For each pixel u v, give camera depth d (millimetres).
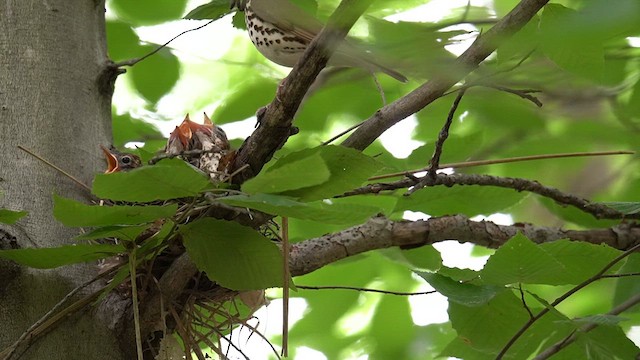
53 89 9242
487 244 9555
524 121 12047
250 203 6184
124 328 8094
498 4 10586
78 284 8172
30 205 8469
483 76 8750
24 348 7746
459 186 10828
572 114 11875
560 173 13648
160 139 13102
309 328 14109
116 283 7488
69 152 8992
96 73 9664
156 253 7406
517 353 9312
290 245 8914
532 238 9797
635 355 8883
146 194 6340
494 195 11000
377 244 9141
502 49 8508
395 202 12086
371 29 9266
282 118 7344
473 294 7906
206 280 8477
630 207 8992
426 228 9312
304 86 7152
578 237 10055
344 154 6672
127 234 6938
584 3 7391
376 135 7641
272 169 5895
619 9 6930
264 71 14711
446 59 7793
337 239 9023
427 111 12664
